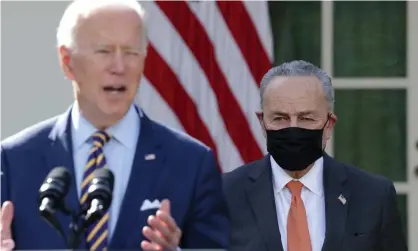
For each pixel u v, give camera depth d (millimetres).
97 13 4895
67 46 4957
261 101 6652
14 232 5035
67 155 5086
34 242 5000
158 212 4805
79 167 5105
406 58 9852
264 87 6617
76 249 4582
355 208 6535
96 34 4887
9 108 9141
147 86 9289
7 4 9141
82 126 5125
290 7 9805
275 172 6648
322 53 9828
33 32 9156
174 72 9305
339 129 9938
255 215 6559
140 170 5078
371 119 9914
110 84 4918
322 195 6590
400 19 9836
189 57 9320
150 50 9305
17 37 9156
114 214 5047
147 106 9281
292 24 9805
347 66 9867
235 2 9375
